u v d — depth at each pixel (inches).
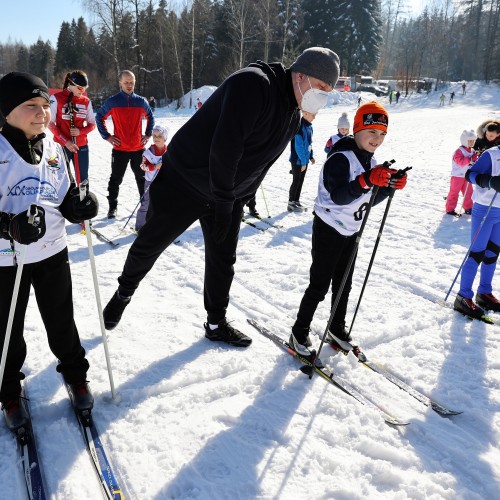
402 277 162.9
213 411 91.2
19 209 73.7
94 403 92.3
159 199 104.7
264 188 322.7
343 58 1953.7
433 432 87.8
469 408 95.0
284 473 77.0
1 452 79.0
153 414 90.0
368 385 102.0
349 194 91.8
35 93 69.7
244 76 87.9
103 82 1592.0
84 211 76.7
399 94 1569.9
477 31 2253.9
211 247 109.4
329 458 80.0
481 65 2282.2
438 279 162.4
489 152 128.6
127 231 205.6
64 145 195.3
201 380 101.8
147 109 216.1
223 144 88.2
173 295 143.5
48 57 2433.6
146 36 1561.3
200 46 1616.6
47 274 81.4
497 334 125.0
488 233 133.4
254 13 1517.0
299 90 91.4
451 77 2472.9
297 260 179.0
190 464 78.1
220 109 93.7
